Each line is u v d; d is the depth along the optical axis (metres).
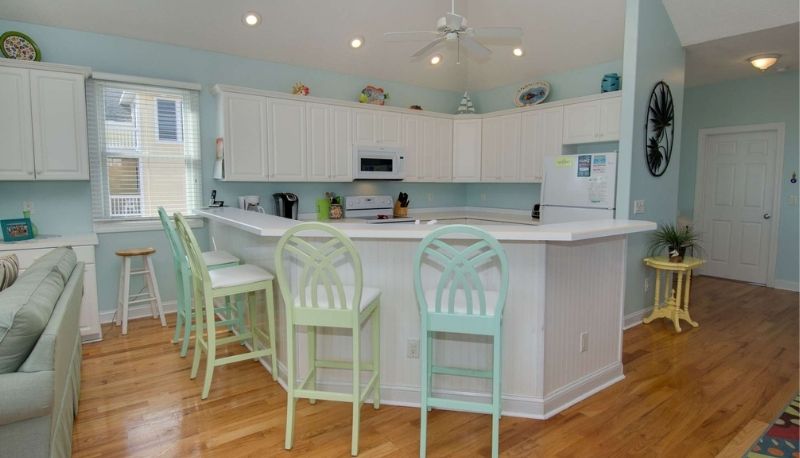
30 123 3.45
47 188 3.80
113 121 4.00
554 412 2.52
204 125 4.38
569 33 4.72
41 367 1.59
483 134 5.73
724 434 2.32
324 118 4.76
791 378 2.97
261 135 4.39
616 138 4.40
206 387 2.66
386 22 4.70
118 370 3.05
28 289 1.87
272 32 4.35
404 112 5.36
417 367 2.59
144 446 2.20
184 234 2.74
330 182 5.25
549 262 2.41
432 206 6.21
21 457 1.58
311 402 2.61
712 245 6.02
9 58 3.38
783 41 4.16
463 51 5.44
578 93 5.16
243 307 3.43
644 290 4.24
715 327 4.03
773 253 5.48
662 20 4.07
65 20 3.65
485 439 2.27
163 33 4.03
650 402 2.65
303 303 2.15
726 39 4.12
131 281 4.16
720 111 5.80
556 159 4.44
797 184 5.24
